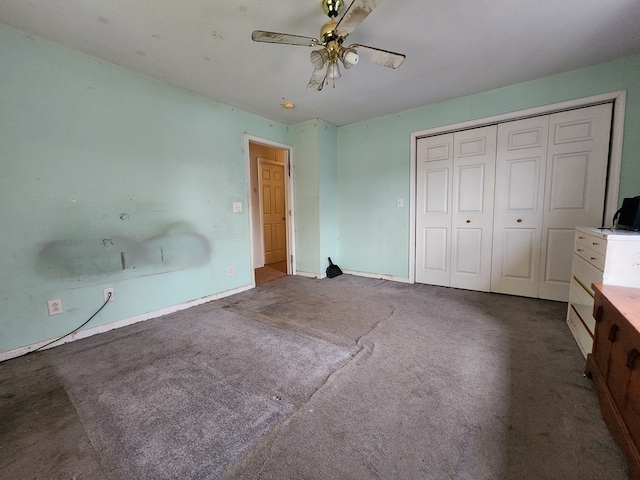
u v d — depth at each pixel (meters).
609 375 1.29
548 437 1.18
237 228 3.35
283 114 3.56
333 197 4.20
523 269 2.97
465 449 1.13
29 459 1.11
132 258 2.46
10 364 1.81
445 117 3.22
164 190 2.66
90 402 1.44
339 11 1.70
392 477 1.02
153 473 1.04
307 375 1.65
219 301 3.06
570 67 2.47
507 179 2.97
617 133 2.40
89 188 2.19
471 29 1.91
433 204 3.47
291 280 3.93
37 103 1.93
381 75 2.56
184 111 2.78
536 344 1.98
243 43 2.03
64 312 2.10
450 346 1.97
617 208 2.44
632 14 1.76
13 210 1.86
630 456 1.00
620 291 1.43
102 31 1.87
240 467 1.06
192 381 1.61
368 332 2.22
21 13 1.68
